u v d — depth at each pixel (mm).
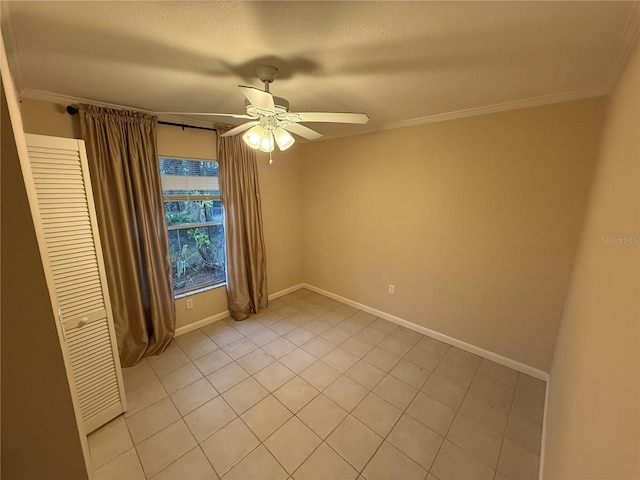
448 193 2723
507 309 2523
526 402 2176
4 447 927
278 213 3996
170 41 1317
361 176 3422
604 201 1301
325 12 1089
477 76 1728
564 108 2033
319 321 3461
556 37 1261
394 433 1916
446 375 2482
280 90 1985
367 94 2072
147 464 1706
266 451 1788
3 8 1030
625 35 1193
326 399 2211
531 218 2289
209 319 3400
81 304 1789
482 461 1731
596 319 1080
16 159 804
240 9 1072
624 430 631
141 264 2686
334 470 1676
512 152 2299
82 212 1755
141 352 2676
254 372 2525
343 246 3809
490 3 1028
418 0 1009
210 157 3141
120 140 2395
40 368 928
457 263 2771
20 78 1731
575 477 951
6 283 846
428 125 2750
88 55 1454
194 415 2059
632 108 1034
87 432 1874
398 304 3342
